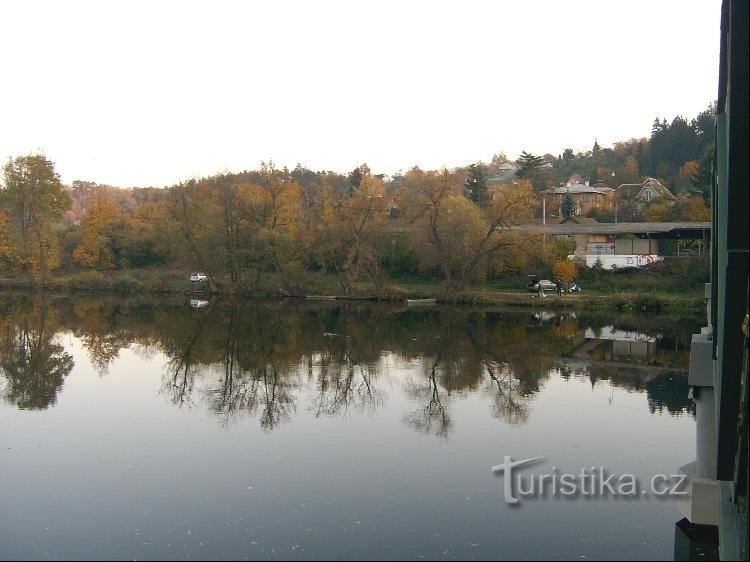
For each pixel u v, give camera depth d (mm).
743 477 8398
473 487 13094
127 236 72312
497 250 52719
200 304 54281
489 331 36844
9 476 13602
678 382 23250
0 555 10141
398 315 45375
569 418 18281
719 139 9359
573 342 32781
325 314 46156
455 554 10242
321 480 13492
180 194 63312
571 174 156250
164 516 11664
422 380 23641
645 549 10383
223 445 15820
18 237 65188
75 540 10672
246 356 28516
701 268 50594
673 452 15203
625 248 59875
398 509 11969
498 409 19375
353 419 18281
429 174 59406
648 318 43062
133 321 41344
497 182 161375
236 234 61906
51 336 34219
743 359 8219
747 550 7465
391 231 61219
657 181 102688
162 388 22000
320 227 60719
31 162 64875
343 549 10398
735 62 7418
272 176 63906
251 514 11734
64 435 16531
